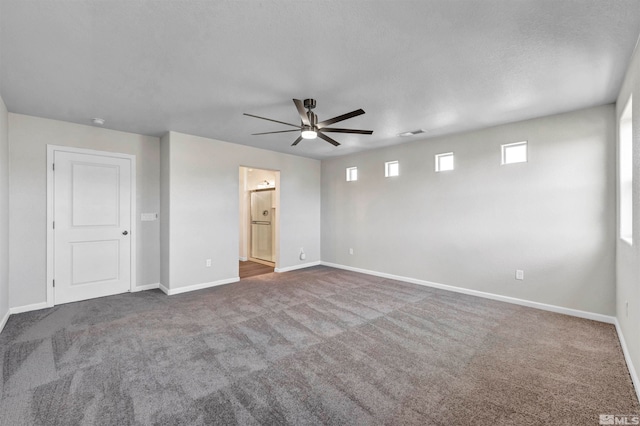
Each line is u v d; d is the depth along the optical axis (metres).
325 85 2.72
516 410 1.83
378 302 3.92
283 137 4.65
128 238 4.32
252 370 2.27
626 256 2.55
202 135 4.51
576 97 3.00
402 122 3.83
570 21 1.81
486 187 4.09
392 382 2.12
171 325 3.13
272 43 2.06
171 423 1.70
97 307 3.68
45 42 2.02
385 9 1.71
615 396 1.97
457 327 3.10
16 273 3.46
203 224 4.64
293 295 4.24
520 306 3.75
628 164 2.83
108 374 2.20
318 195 6.56
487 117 3.62
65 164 3.80
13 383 2.08
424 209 4.80
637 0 1.62
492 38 2.00
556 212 3.53
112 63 2.32
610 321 3.19
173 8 1.69
